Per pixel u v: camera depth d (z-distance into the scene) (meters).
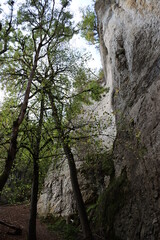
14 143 7.20
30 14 10.04
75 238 11.17
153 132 8.78
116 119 13.02
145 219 8.11
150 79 9.97
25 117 9.99
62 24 10.86
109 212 10.48
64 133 10.26
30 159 11.16
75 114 11.33
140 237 8.02
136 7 11.95
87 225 10.21
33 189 10.27
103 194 11.93
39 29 10.16
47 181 17.72
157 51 9.67
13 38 9.54
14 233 10.88
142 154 9.20
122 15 14.11
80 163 15.18
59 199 15.34
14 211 16.58
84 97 12.53
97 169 13.82
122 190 10.32
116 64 14.17
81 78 12.02
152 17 10.19
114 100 14.10
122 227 9.27
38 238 11.06
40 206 16.62
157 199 7.75
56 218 14.20
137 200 8.98
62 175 16.75
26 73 10.46
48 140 10.38
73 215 13.33
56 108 10.99
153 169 8.36
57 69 11.73
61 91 11.48
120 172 11.32
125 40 13.34
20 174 12.55
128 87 12.30
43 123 10.62
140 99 10.52
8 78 10.16
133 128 10.58
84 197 13.55
